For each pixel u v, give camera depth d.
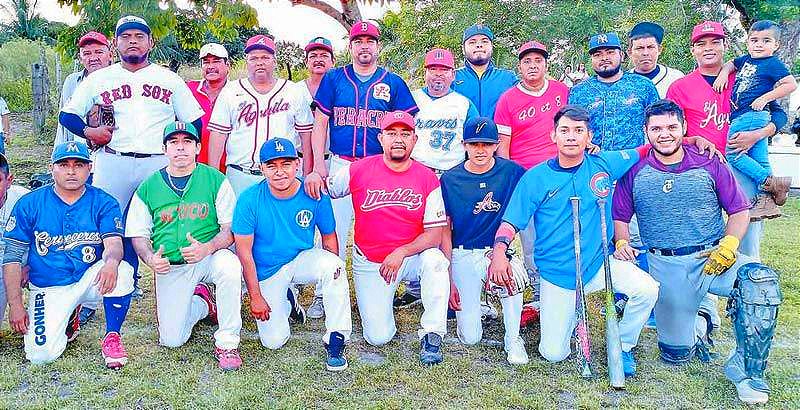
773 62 4.59
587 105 4.64
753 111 4.58
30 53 21.12
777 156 10.27
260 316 3.90
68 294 3.89
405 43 10.34
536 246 3.95
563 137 3.75
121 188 4.52
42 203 3.87
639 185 3.78
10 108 18.23
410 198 3.98
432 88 4.78
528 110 4.74
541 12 9.55
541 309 3.94
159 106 4.51
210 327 4.41
